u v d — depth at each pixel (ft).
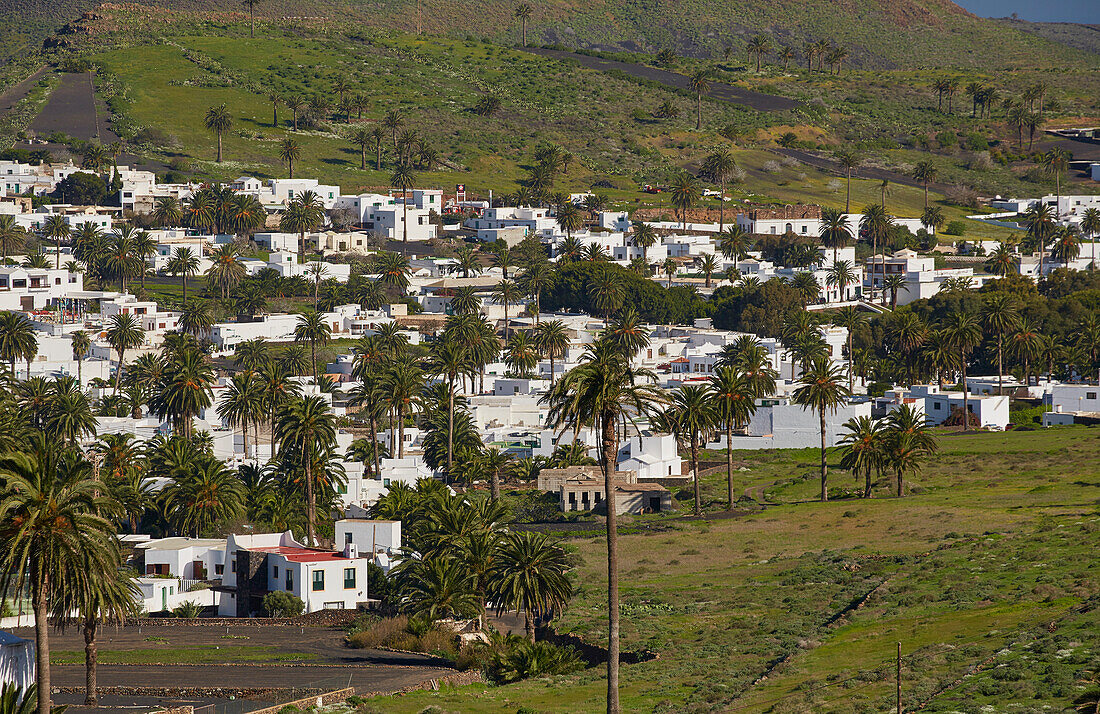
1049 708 634.43
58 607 643.45
